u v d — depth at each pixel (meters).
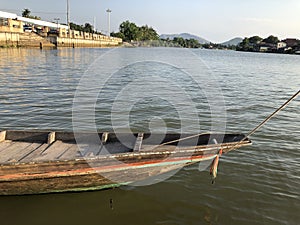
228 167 8.73
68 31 75.56
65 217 6.26
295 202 7.05
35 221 6.11
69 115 13.79
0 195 6.80
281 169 8.70
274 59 86.81
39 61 37.53
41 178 6.38
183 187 7.58
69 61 39.72
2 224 5.98
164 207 6.73
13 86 19.89
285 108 16.95
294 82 30.73
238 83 28.00
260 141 11.00
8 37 50.31
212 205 6.86
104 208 6.61
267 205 6.91
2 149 7.54
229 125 13.17
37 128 11.84
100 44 95.69
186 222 6.25
